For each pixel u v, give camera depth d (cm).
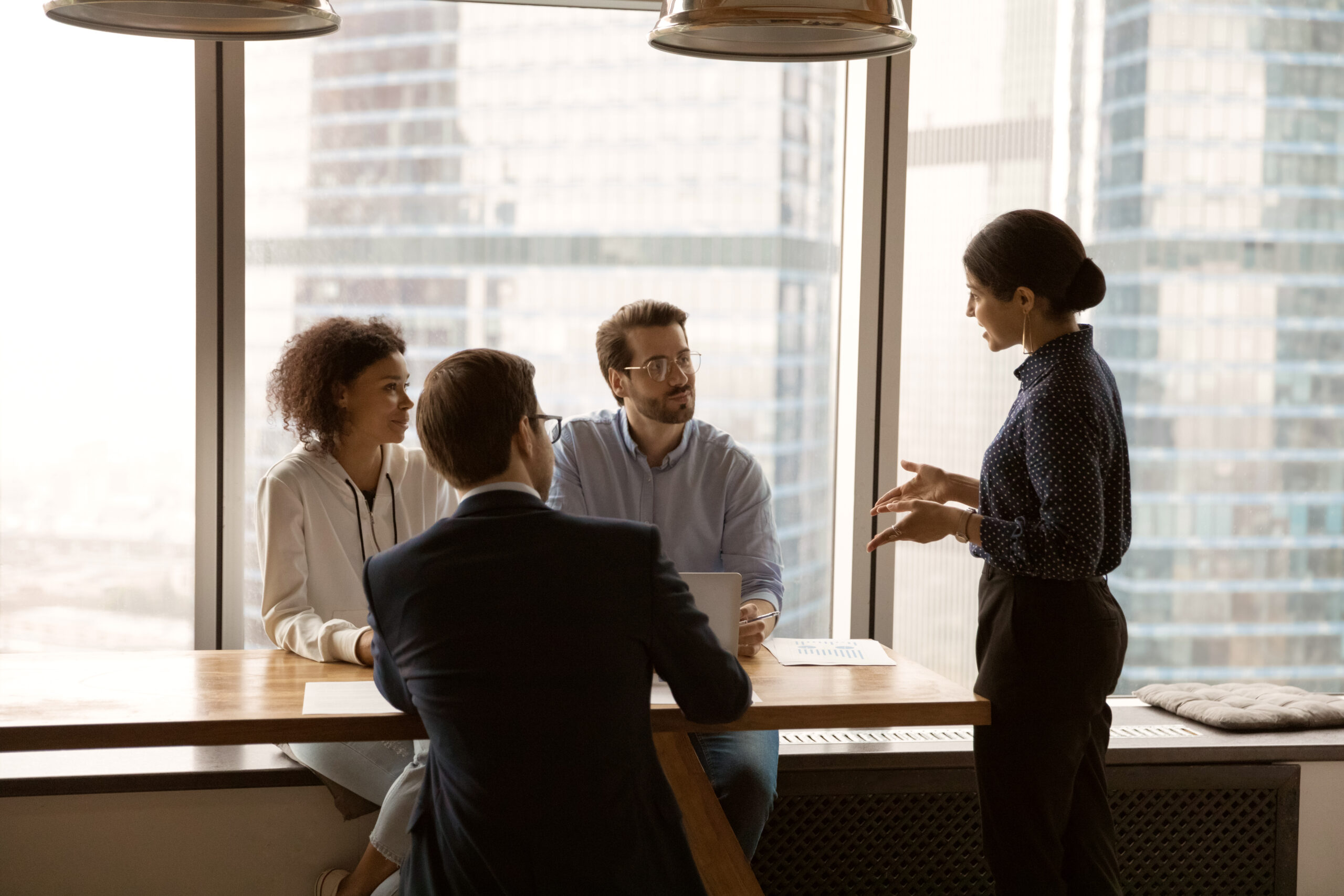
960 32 302
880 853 271
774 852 267
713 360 306
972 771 271
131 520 284
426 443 166
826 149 306
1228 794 275
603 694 154
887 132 299
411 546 163
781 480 311
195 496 284
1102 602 204
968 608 314
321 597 237
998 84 304
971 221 305
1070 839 215
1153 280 313
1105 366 214
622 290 301
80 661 218
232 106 277
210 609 285
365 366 238
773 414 309
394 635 162
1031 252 203
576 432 265
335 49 284
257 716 181
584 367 301
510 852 152
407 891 164
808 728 192
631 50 295
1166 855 275
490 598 154
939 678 212
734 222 303
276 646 277
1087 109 308
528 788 152
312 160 286
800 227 306
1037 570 197
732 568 260
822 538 314
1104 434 200
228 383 282
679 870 158
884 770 268
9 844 242
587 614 154
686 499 262
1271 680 326
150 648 288
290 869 252
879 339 303
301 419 240
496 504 162
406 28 287
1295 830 276
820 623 316
